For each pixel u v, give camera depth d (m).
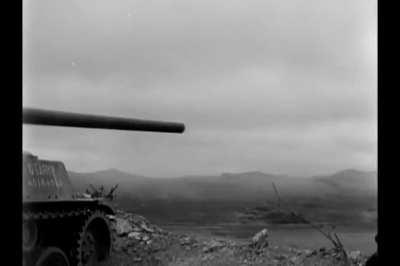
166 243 13.38
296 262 11.73
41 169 9.09
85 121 5.80
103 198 10.59
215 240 14.03
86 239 10.12
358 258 11.40
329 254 11.85
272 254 12.45
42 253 8.44
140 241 13.24
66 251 9.74
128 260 11.91
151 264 11.89
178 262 11.98
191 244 13.45
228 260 12.21
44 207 8.59
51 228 9.53
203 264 11.95
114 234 12.22
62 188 9.58
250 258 12.25
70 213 9.32
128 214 15.45
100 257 10.73
